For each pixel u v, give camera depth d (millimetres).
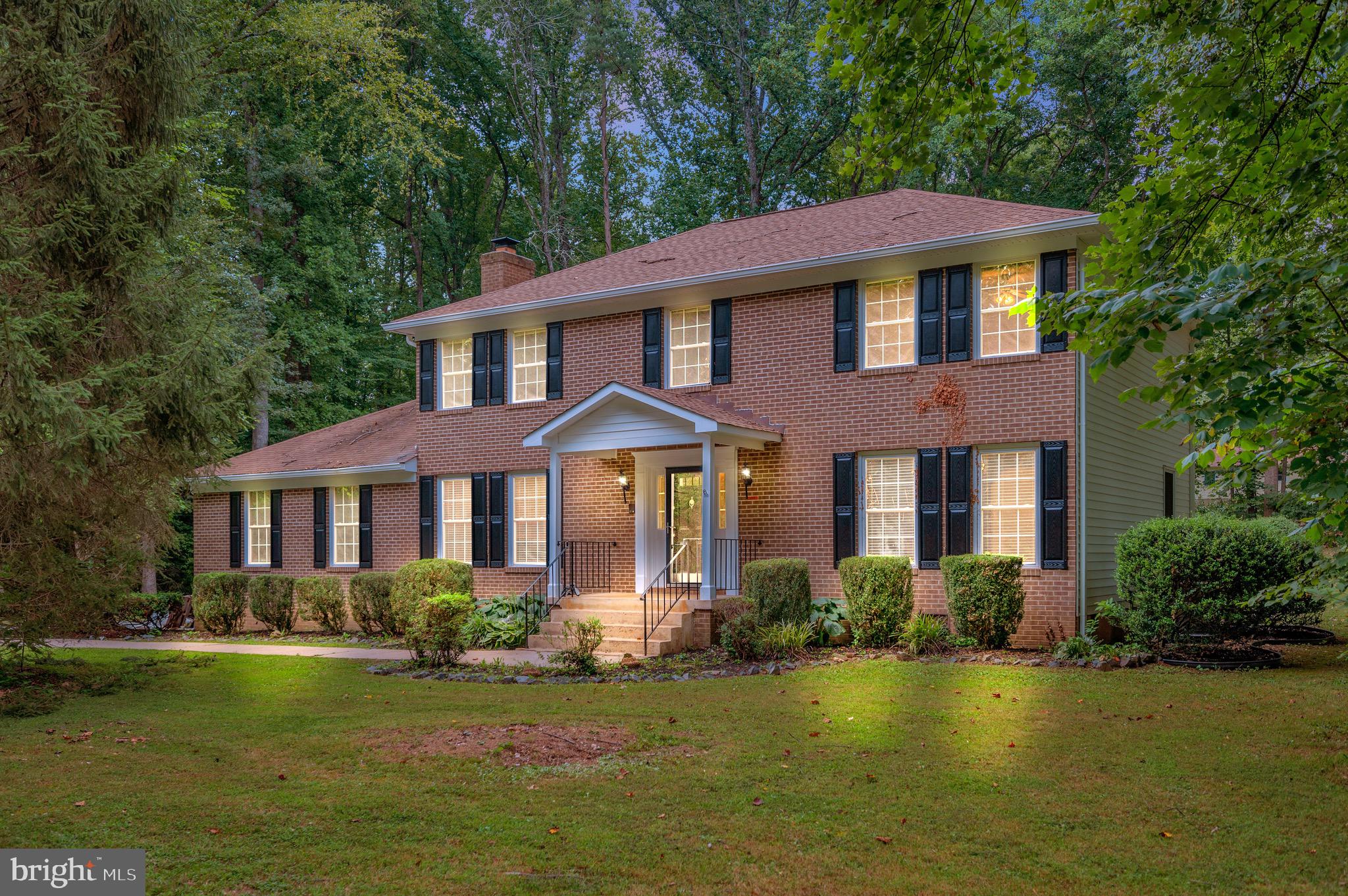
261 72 25797
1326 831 5820
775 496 16328
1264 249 7180
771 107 38344
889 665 12336
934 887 5016
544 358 19312
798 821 6070
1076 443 13836
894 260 15234
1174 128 6488
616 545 17891
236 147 28328
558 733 8430
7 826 6023
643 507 17500
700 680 11828
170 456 11492
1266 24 6363
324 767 7535
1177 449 19375
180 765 7594
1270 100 6273
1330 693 9758
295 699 10727
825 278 15961
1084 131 33688
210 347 11375
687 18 38469
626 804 6461
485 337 19812
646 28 38750
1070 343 5984
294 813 6289
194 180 18156
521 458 19078
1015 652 13180
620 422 16188
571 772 7305
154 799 6605
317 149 30922
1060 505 13891
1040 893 4934
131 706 10367
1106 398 15008
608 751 7953
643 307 17953
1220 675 11078
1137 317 5516
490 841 5730
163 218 11812
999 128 32438
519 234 42656
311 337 31312
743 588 15023
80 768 7477
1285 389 5363
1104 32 30703
